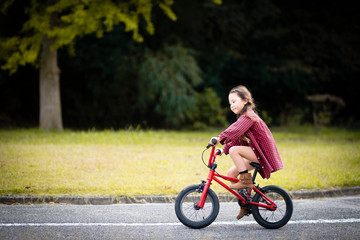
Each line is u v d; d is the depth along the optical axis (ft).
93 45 154.61
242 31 183.73
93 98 165.58
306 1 193.47
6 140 96.32
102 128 159.84
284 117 169.58
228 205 49.06
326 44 193.16
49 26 111.24
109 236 36.60
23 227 38.88
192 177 60.64
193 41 180.14
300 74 190.49
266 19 191.72
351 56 192.65
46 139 99.60
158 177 60.13
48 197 49.21
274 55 196.13
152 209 46.80
